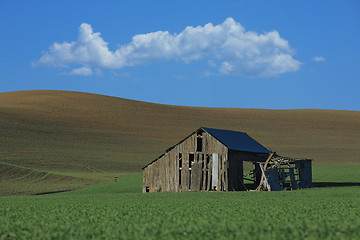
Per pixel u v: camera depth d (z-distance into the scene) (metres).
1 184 64.38
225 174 51.94
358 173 71.94
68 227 16.64
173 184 56.12
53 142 118.56
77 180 74.56
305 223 16.19
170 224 16.92
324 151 125.06
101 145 123.44
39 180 71.44
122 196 43.03
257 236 13.60
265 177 52.34
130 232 15.09
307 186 56.47
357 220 16.69
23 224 18.09
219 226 15.77
